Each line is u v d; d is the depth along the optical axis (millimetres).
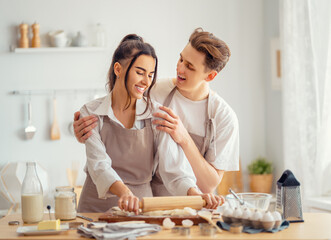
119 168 2131
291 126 3939
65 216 1884
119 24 4445
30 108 4348
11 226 1829
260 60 4613
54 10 4395
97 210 2205
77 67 4414
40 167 4273
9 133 4352
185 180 2012
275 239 1541
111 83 2143
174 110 2434
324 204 3420
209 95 2441
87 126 2068
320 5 3574
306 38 3734
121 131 2102
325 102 3531
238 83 4594
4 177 4137
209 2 4535
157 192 2289
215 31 4551
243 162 4598
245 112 4605
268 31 4523
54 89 4395
